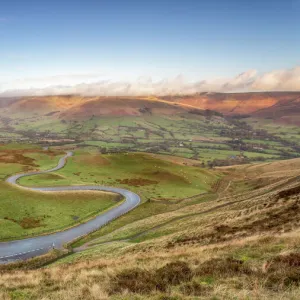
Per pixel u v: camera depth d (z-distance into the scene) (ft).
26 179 437.17
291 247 67.97
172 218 239.91
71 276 65.26
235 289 42.52
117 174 519.19
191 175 552.41
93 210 303.27
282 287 41.34
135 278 54.13
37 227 236.22
